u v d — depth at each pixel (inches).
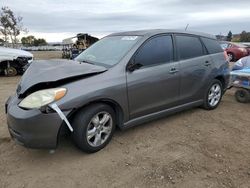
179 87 187.5
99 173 129.9
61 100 129.3
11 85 360.5
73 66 148.6
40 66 153.1
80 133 138.6
